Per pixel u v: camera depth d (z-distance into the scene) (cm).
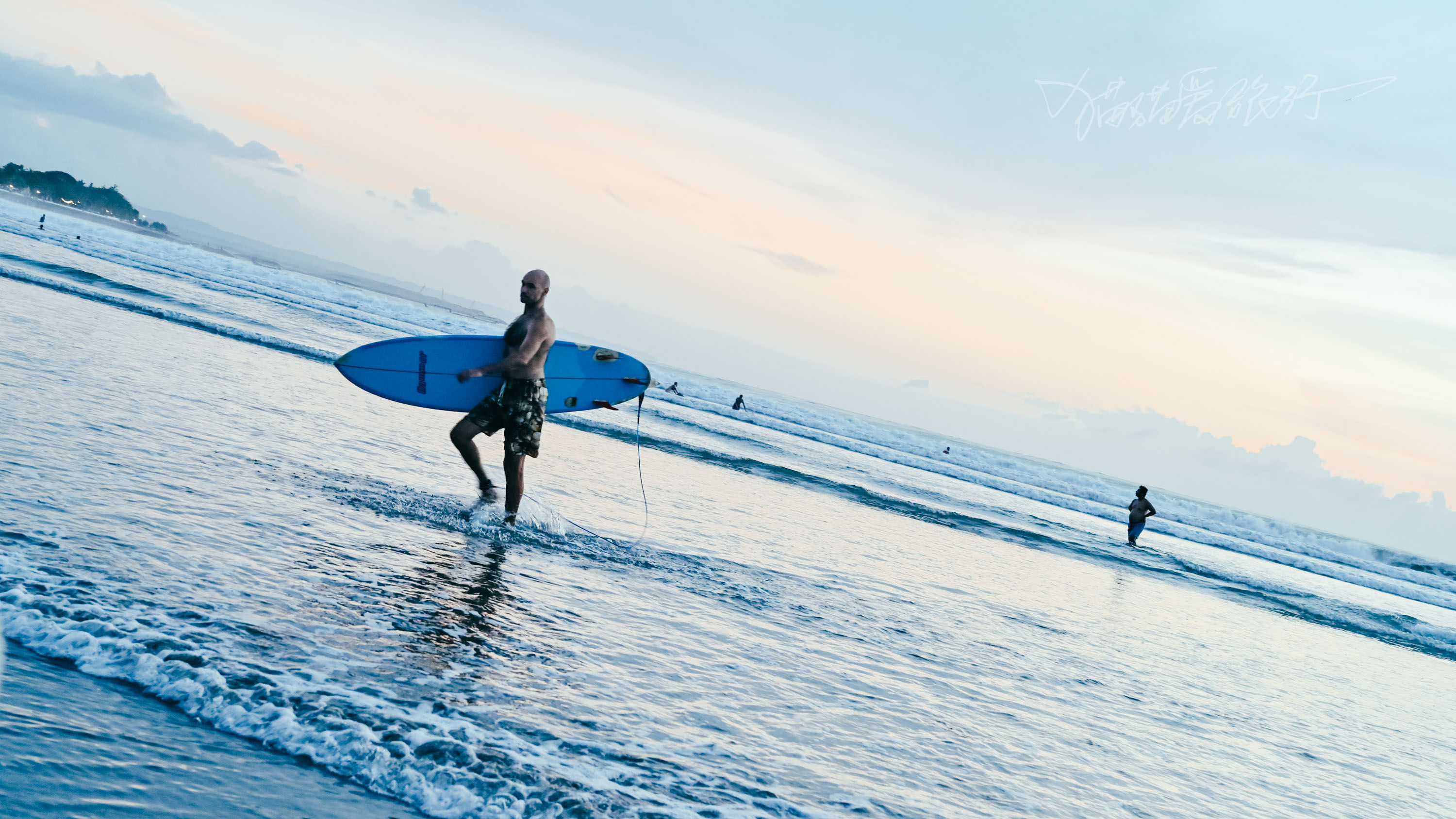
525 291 691
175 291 2416
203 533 441
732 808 272
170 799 212
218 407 869
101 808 200
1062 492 4166
